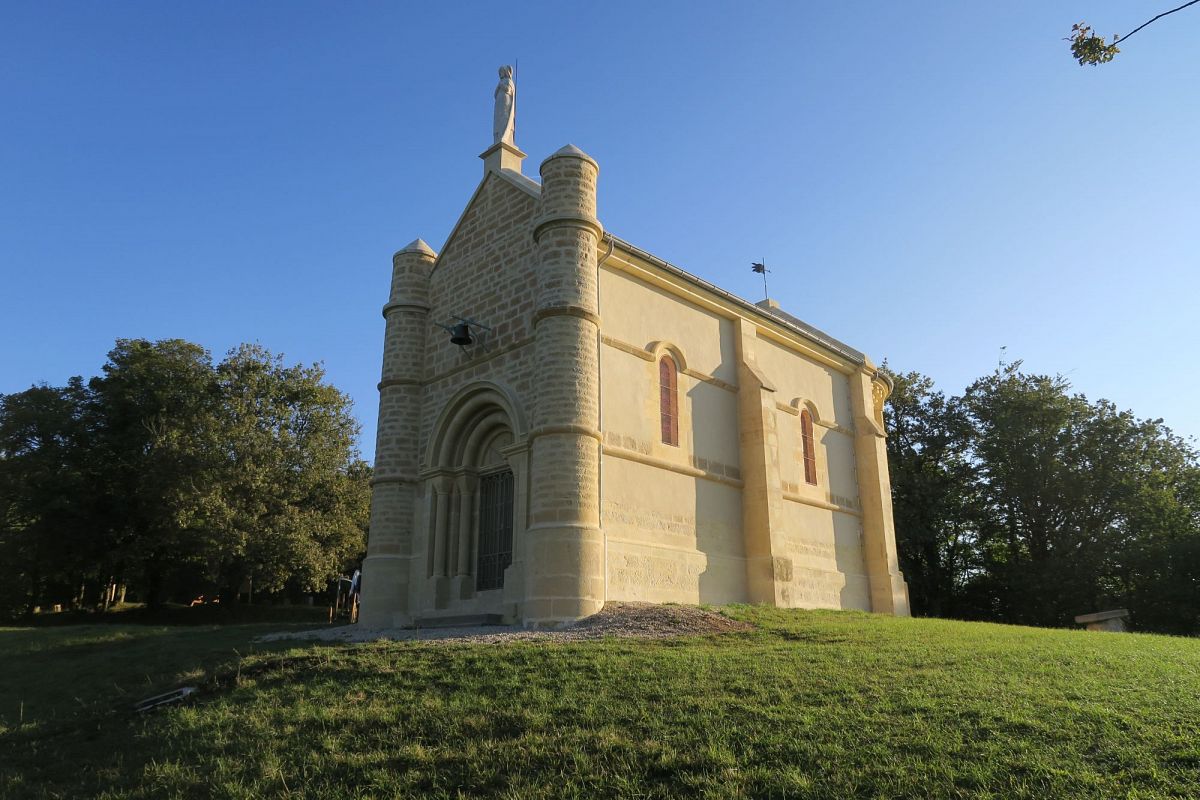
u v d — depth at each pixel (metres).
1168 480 40.41
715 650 13.75
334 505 45.78
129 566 43.72
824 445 29.20
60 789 9.95
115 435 43.97
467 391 22.53
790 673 11.65
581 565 17.95
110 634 21.50
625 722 9.80
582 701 10.66
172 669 15.77
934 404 44.56
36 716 13.81
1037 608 38.31
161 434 42.09
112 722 12.53
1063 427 40.94
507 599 19.69
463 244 24.45
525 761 8.99
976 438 42.81
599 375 20.25
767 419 24.66
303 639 17.92
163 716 12.05
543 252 20.36
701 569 22.09
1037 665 12.41
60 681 16.25
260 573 43.12
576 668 12.22
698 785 8.01
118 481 43.19
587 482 18.69
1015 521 41.44
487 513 22.28
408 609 22.23
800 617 19.84
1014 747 8.23
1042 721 9.01
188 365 45.00
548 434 18.89
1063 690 10.51
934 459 43.88
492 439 22.73
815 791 7.61
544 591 17.78
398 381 24.14
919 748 8.39
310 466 44.78
